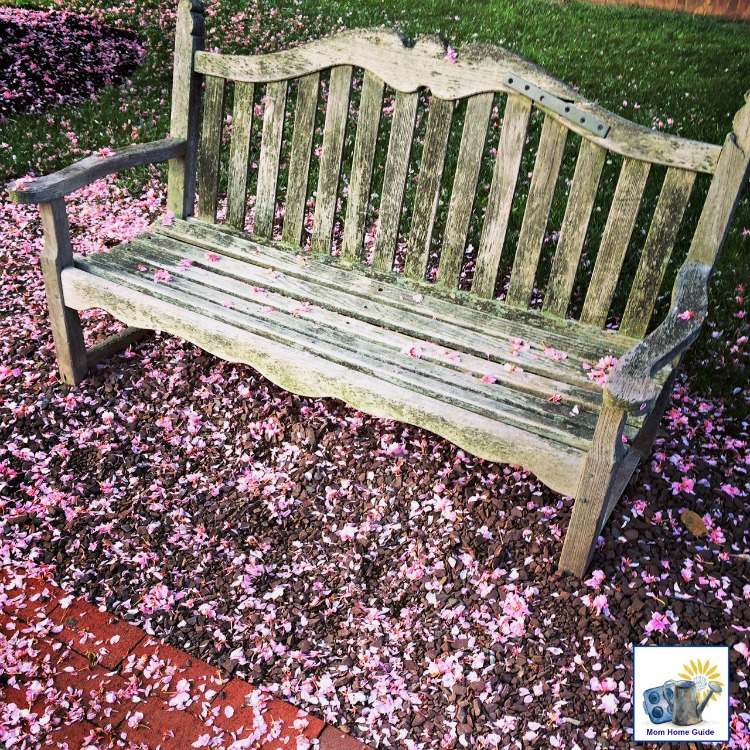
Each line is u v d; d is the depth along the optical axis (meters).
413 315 2.89
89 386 3.30
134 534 2.68
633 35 7.46
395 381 2.54
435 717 2.18
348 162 5.07
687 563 2.58
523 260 2.86
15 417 3.14
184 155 3.37
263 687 2.23
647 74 6.44
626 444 2.32
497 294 3.96
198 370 3.39
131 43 7.24
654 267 2.64
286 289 3.01
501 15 8.02
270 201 3.28
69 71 6.48
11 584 2.49
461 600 2.48
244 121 3.22
